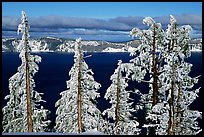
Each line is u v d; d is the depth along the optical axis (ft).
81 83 86.84
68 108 90.38
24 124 88.17
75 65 85.87
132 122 84.38
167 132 70.33
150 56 74.64
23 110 88.07
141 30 74.13
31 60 82.02
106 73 398.01
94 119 88.63
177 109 72.28
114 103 86.69
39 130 89.81
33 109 88.17
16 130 89.15
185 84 71.72
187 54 69.77
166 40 70.59
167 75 68.03
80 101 87.61
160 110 70.18
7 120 92.43
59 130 93.35
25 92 84.33
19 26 78.79
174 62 66.23
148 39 74.28
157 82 75.56
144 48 74.84
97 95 88.99
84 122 88.17
